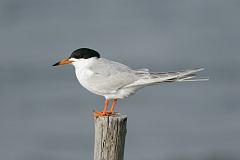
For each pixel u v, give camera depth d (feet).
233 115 55.16
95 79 24.57
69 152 47.88
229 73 67.26
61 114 54.80
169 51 74.95
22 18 90.27
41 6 96.53
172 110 55.57
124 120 20.68
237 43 80.64
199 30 86.94
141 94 58.85
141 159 46.62
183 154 47.39
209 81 64.03
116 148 20.63
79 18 91.09
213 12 96.89
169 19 92.63
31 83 63.21
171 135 50.47
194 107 56.49
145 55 72.90
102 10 97.25
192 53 74.84
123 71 24.44
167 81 23.52
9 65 69.21
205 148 48.49
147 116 53.88
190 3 102.63
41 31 84.02
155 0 104.17
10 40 80.12
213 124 53.11
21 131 52.01
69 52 74.59
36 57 72.02
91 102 56.70
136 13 95.61
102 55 72.59
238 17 94.07
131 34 82.38
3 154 48.39
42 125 52.65
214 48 77.77
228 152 47.70
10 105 57.67
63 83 62.49
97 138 20.75
